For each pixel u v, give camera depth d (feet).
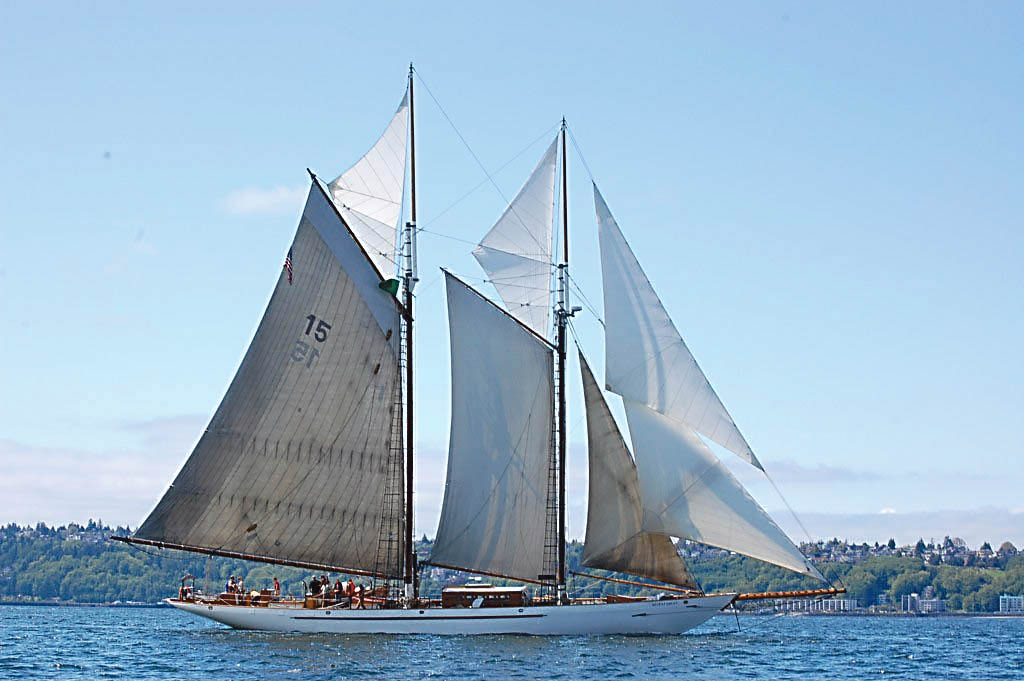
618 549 230.68
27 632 286.87
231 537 236.02
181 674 186.80
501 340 240.12
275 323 235.40
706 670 198.80
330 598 241.96
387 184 244.42
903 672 215.31
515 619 232.32
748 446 224.53
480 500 238.27
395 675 182.91
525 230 239.71
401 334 245.04
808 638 306.14
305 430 237.86
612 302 229.25
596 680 179.52
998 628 447.83
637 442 226.99
